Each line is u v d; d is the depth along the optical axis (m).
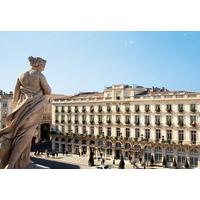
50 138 75.06
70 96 75.56
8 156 7.61
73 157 62.34
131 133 61.41
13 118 7.59
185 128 54.41
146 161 58.09
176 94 56.06
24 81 7.75
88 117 68.06
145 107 59.59
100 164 53.19
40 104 7.69
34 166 7.95
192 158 53.19
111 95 64.88
